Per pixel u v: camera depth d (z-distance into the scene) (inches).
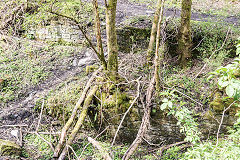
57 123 168.1
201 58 183.0
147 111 144.3
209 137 149.4
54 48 218.8
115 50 150.8
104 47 211.5
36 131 156.3
